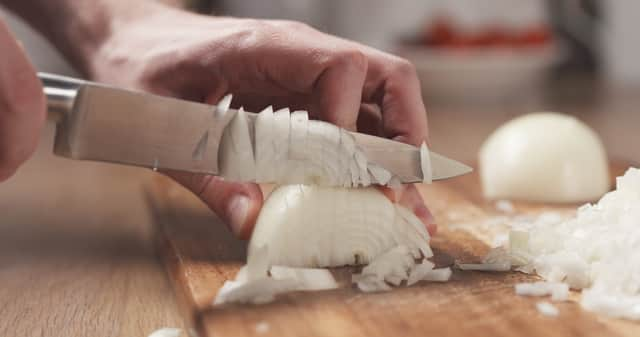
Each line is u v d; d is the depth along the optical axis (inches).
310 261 16.9
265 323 14.5
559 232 17.3
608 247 16.1
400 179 17.6
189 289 15.9
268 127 16.8
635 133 33.7
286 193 17.1
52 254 19.7
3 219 22.5
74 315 16.3
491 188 23.5
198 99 19.5
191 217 20.7
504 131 24.1
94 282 18.0
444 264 17.3
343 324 14.5
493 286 16.0
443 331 14.3
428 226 18.6
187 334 15.7
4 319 16.1
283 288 15.7
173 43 19.4
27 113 14.5
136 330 15.8
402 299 15.4
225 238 19.1
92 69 21.7
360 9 49.8
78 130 15.9
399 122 18.6
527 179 23.1
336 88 17.5
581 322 14.5
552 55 41.7
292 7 50.2
